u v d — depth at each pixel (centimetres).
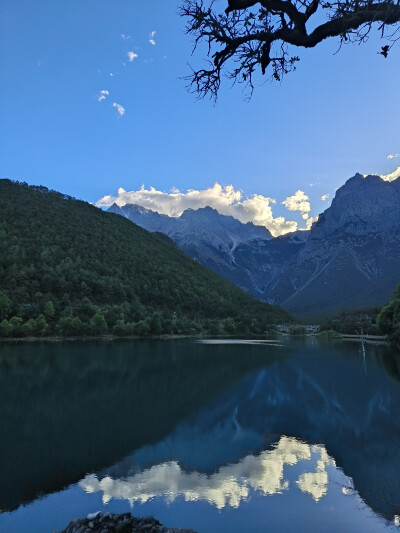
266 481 1850
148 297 17962
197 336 15250
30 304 12950
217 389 4222
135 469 2009
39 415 3073
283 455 2214
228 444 2408
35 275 14875
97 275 16938
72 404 3472
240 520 1482
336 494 1695
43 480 1869
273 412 3228
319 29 553
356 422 2905
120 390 4131
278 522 1457
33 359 6731
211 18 588
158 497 1683
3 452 2242
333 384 4450
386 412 3189
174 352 8575
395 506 1562
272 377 4994
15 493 1727
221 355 7888
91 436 2561
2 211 19112
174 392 4059
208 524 1450
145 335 13775
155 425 2834
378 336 13800
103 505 1612
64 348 9212
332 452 2245
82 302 14312
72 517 1514
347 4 530
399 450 2280
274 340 13662
